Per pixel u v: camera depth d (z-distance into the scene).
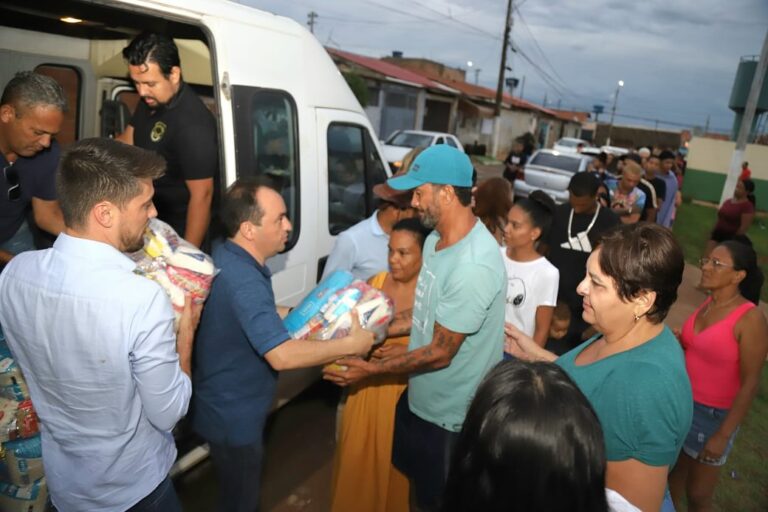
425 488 2.54
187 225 2.94
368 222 3.26
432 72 34.94
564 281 3.75
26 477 2.13
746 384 2.61
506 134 35.31
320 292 2.38
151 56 2.69
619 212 6.03
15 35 3.64
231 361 2.21
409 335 2.73
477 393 1.12
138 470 1.82
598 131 54.88
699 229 14.66
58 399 1.69
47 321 1.60
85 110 4.20
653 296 1.49
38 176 2.67
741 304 2.63
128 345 1.60
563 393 1.05
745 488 3.54
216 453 2.37
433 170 2.21
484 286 2.15
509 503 1.01
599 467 1.03
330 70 3.75
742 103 22.59
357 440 2.63
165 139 2.89
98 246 1.62
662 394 1.41
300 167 3.37
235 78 2.85
